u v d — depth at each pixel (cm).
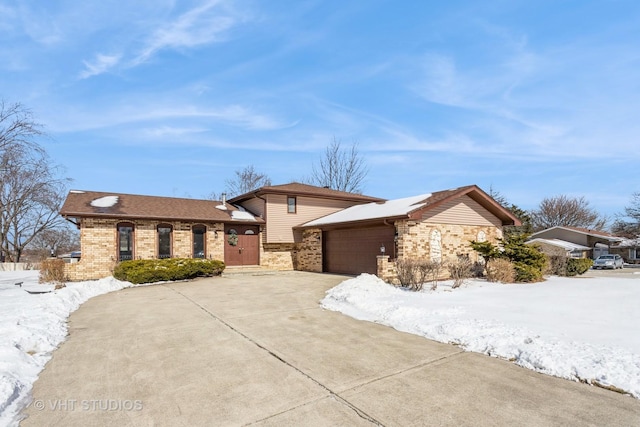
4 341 506
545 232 4172
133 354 520
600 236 3816
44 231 3241
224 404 361
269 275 1683
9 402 356
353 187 3506
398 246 1353
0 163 1961
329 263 1844
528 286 1173
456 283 1141
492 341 545
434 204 1380
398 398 373
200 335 620
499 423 322
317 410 348
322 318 751
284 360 491
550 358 460
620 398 369
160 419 332
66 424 324
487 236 1670
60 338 599
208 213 1838
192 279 1517
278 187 2066
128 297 1047
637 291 1049
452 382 414
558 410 345
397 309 764
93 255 1510
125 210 1617
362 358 498
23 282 1493
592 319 674
